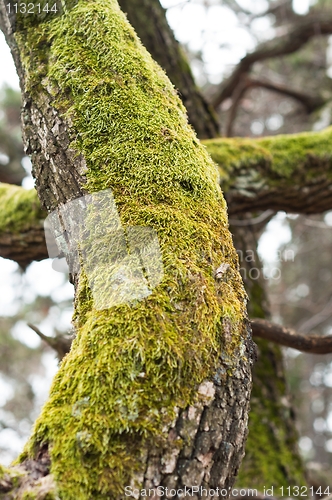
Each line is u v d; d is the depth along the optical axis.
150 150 1.51
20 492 1.36
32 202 2.19
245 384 1.43
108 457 1.37
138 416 1.38
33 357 5.59
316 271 6.76
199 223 1.48
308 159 2.26
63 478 1.36
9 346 5.16
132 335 1.41
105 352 1.40
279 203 2.32
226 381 1.42
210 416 1.40
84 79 1.55
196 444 1.39
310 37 4.20
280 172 2.22
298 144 2.29
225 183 2.15
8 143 4.24
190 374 1.40
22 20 1.63
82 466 1.37
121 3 2.64
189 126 1.58
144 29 2.67
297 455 2.74
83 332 1.44
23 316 5.09
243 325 1.46
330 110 3.90
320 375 7.45
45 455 1.39
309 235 6.20
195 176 1.51
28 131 1.59
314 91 4.39
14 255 2.38
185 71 2.77
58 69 1.56
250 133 5.91
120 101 1.53
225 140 2.27
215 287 1.45
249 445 2.60
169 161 1.51
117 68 1.55
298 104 5.34
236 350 1.44
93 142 1.52
